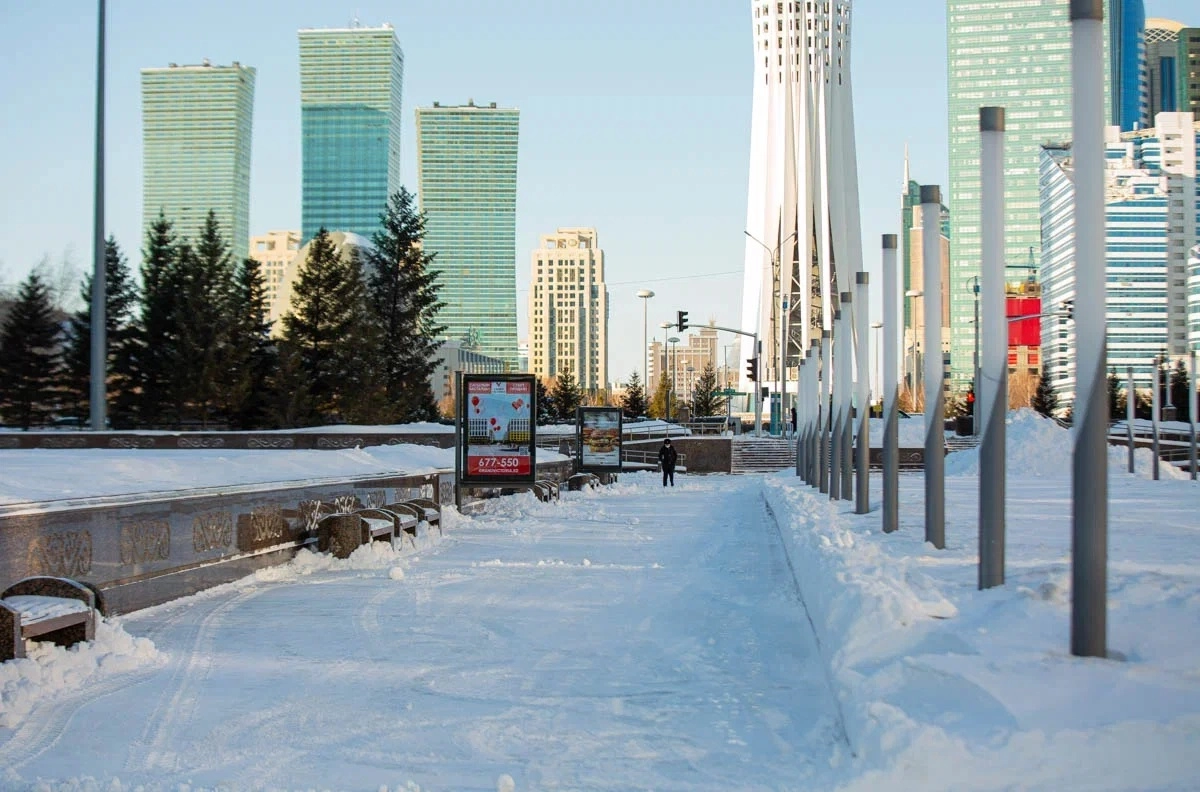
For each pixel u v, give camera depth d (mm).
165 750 6395
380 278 62625
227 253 55875
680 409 90062
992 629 7004
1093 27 6930
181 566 12383
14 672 7668
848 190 167375
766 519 25156
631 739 6547
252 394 55531
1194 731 4949
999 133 10242
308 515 16109
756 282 164375
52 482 11062
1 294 57625
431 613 11367
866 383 20062
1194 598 7246
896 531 15578
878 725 5438
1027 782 4902
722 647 9430
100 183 27484
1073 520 6473
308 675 8398
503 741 6551
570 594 12781
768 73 163375
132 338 54250
